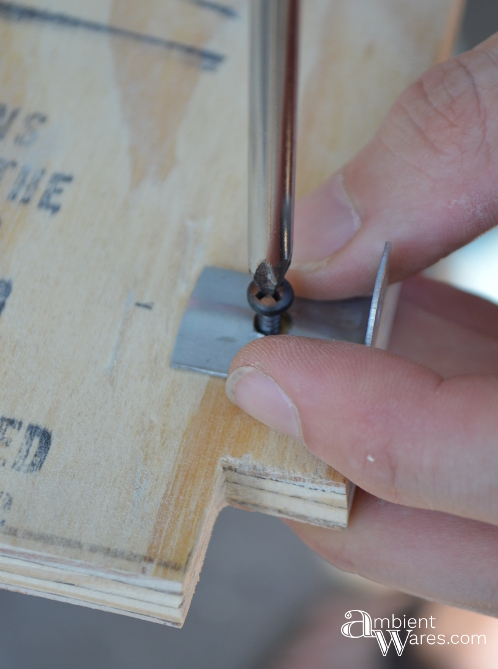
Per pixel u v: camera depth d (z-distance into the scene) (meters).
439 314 0.28
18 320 0.22
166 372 0.21
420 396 0.20
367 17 0.26
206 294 0.22
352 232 0.23
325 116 0.25
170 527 0.20
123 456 0.20
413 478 0.20
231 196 0.23
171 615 0.20
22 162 0.24
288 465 0.21
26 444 0.20
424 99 0.23
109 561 0.20
